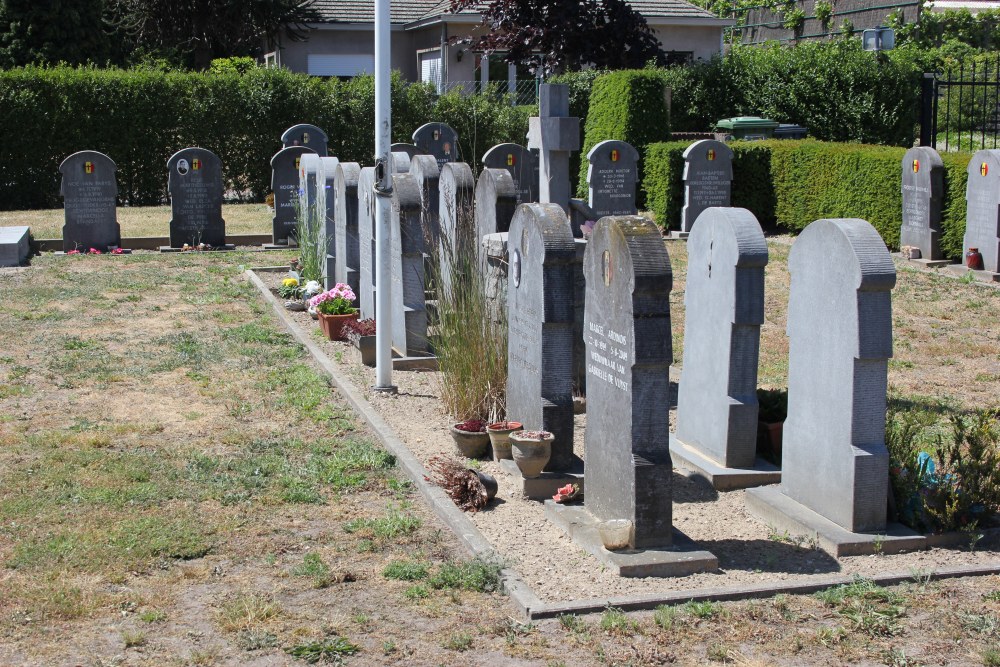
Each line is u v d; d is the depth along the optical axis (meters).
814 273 6.41
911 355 10.92
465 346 8.55
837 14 39.91
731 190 20.59
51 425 8.31
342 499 6.84
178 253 17.69
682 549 5.88
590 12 27.59
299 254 17.42
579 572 5.74
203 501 6.71
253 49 39.78
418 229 10.41
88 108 24.69
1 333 11.46
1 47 32.81
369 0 35.66
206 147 25.84
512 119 27.92
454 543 6.17
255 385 9.57
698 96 27.02
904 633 5.05
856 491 6.12
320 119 26.58
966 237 15.48
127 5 35.44
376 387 9.32
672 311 13.33
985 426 6.64
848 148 18.84
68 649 4.82
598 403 6.28
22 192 24.53
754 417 7.47
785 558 6.03
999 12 42.66
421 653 4.82
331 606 5.29
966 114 34.62
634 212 19.52
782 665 4.74
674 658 4.79
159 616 5.14
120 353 10.72
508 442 7.55
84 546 5.92
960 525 6.25
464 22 32.19
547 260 7.14
